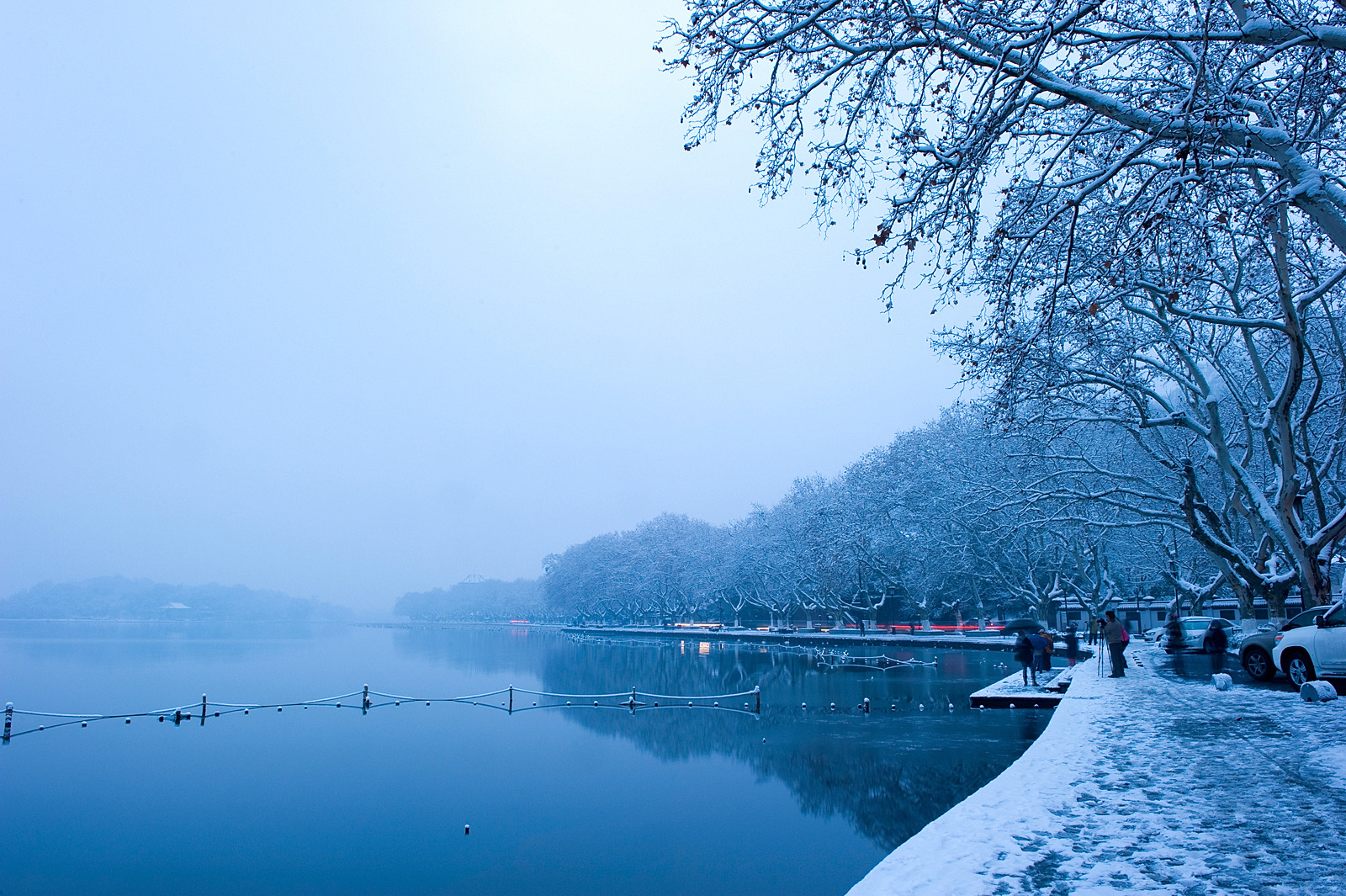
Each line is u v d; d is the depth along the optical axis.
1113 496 36.44
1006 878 5.80
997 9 9.63
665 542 128.12
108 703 31.50
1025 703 21.72
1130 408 26.50
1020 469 34.59
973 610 80.94
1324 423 27.36
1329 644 16.42
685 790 15.15
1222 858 6.02
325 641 102.62
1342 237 9.23
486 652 72.75
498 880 10.69
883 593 75.25
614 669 48.38
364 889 10.48
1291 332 15.83
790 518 82.25
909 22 9.46
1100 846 6.49
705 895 9.69
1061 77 10.45
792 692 29.97
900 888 5.69
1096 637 44.44
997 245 10.95
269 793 15.73
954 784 13.53
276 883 10.81
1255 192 11.50
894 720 21.08
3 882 10.89
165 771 17.94
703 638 96.56
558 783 16.23
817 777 14.84
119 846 12.41
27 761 19.02
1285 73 10.12
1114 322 22.27
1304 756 9.73
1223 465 23.14
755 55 10.70
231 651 73.56
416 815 13.94
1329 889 5.28
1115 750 10.91
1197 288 18.08
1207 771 9.27
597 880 10.45
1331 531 18.69
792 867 10.41
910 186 10.98
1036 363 18.70
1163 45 11.12
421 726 24.34
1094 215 12.64
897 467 59.34
